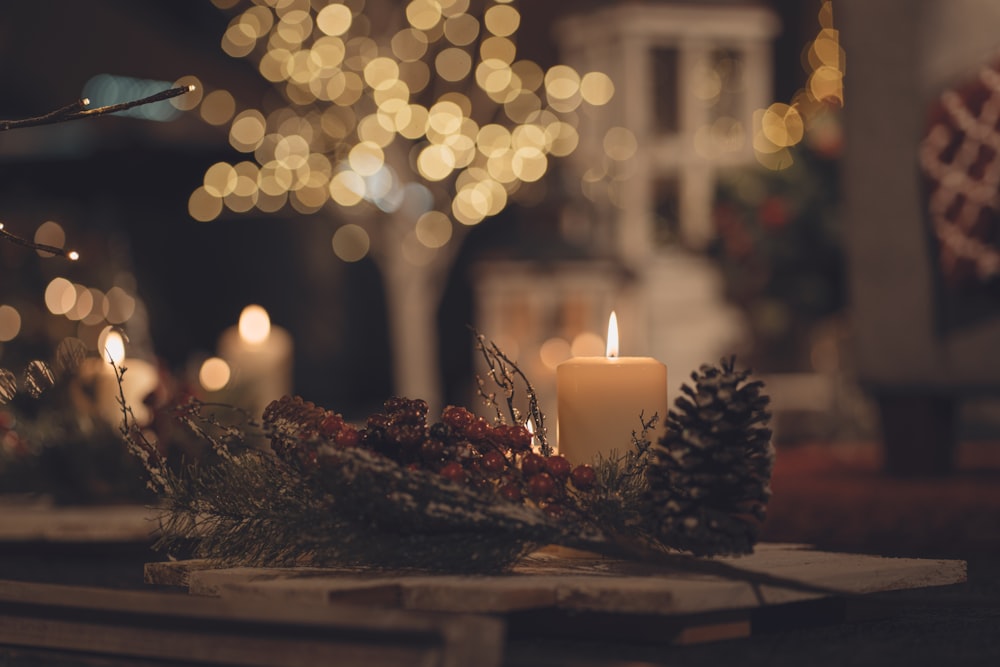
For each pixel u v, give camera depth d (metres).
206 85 8.74
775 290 6.09
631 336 6.88
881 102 3.93
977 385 3.83
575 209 7.52
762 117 6.79
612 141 6.91
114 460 2.96
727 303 6.39
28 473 2.98
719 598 1.45
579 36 7.14
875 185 3.96
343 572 1.62
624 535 1.63
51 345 4.69
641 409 1.75
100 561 2.66
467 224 8.65
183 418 1.77
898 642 1.52
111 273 5.27
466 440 1.68
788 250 5.95
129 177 5.13
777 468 4.39
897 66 3.88
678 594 1.41
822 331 6.76
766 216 5.88
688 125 6.89
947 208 3.79
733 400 1.55
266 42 9.02
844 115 4.01
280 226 10.13
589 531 1.59
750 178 6.05
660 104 6.93
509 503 1.55
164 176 5.15
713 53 6.88
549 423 6.49
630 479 1.65
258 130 8.47
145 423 2.73
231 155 5.10
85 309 4.95
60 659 1.45
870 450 5.34
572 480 1.65
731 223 6.02
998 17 3.71
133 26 8.32
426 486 1.53
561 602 1.46
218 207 8.74
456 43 8.87
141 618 1.43
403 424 1.68
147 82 8.45
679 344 6.86
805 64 8.09
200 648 1.37
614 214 7.02
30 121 1.59
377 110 8.88
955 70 3.78
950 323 3.87
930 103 3.82
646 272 6.89
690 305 6.87
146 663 1.41
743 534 1.56
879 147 3.94
